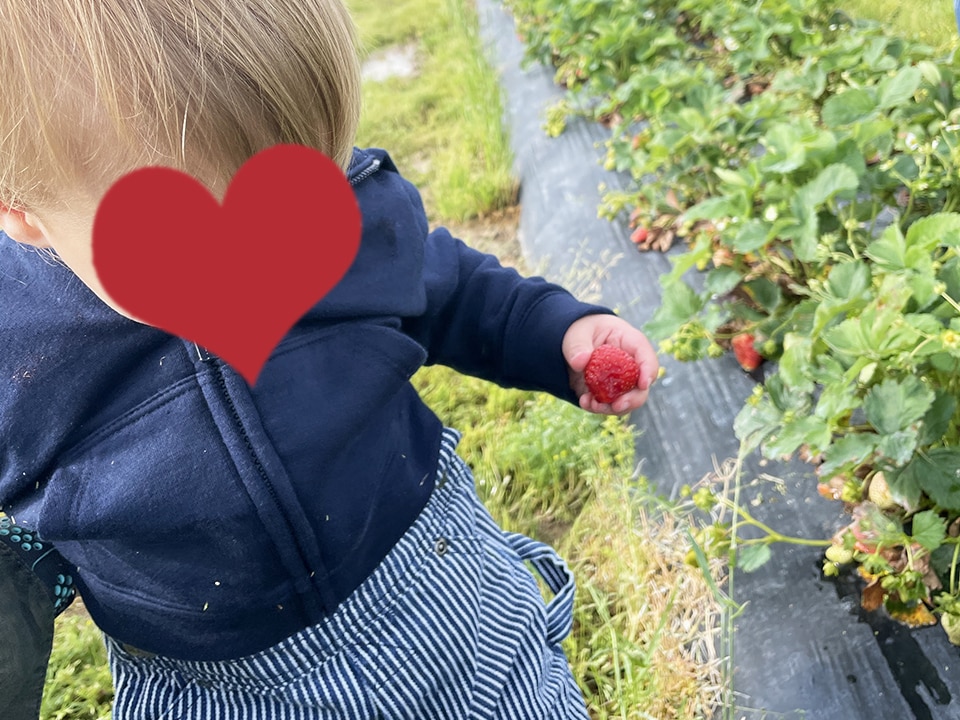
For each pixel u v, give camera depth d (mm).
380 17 2373
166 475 320
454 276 474
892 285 518
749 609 599
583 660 615
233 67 248
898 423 503
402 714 378
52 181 263
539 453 769
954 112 696
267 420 330
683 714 571
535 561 520
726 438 719
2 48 240
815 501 626
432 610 387
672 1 1305
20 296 325
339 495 352
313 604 359
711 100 945
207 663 373
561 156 1254
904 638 526
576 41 1367
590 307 480
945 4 993
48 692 629
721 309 775
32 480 325
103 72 240
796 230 663
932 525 502
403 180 434
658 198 963
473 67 1704
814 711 534
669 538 680
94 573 358
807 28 1054
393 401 400
